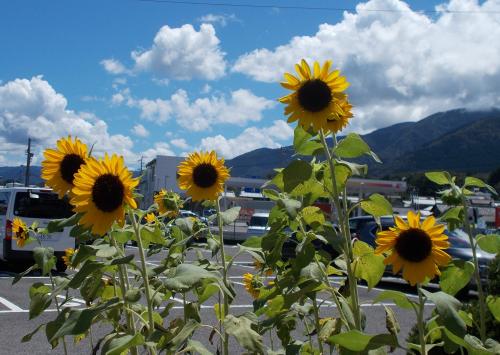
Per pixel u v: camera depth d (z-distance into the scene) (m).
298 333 5.18
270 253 2.49
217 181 3.13
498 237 2.54
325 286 2.32
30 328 7.83
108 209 2.21
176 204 3.50
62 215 14.05
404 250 2.14
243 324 2.34
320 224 2.46
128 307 2.48
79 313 2.14
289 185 2.29
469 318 2.56
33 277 13.38
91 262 2.26
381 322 8.90
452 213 2.63
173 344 2.21
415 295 11.52
